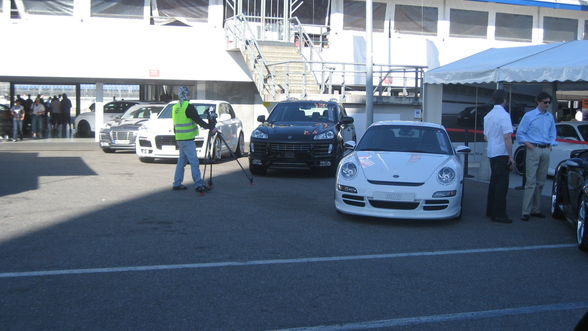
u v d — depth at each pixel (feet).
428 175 26.35
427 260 20.95
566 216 26.78
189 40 73.72
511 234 25.63
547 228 27.09
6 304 15.69
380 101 63.57
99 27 71.26
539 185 29.40
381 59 80.69
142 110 60.70
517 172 48.47
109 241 22.50
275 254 21.20
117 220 26.27
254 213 28.58
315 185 38.86
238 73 75.46
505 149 27.89
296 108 47.26
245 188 36.68
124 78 72.64
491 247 23.20
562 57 40.37
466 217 29.35
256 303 16.12
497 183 28.12
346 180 26.76
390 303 16.39
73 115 90.94
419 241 23.81
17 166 45.42
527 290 17.85
